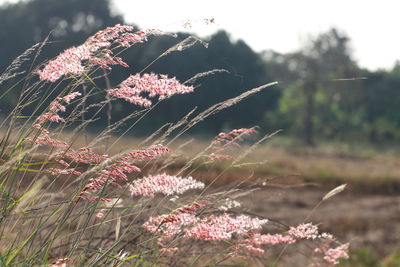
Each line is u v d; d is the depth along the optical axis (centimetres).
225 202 362
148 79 267
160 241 355
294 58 7606
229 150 345
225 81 7362
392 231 1288
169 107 6938
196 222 302
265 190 1697
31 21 6969
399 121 8906
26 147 278
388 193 2362
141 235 334
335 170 2736
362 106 8738
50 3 6906
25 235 304
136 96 268
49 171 286
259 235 353
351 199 2058
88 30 6775
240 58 7950
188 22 278
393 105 8844
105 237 331
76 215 290
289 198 1764
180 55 5978
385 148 7950
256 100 8350
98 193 302
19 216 296
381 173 2697
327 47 7356
